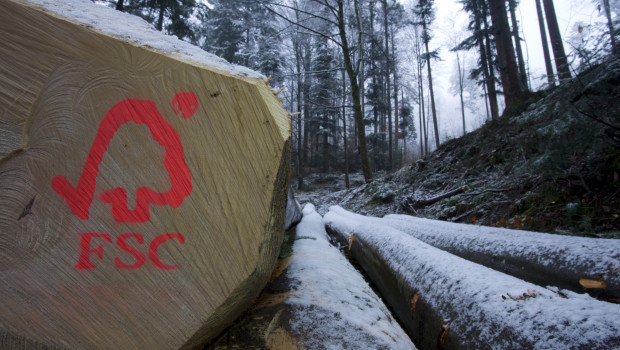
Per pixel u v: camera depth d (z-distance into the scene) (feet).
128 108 2.57
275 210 3.13
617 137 9.37
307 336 3.64
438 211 17.40
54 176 2.46
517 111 22.49
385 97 86.94
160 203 2.56
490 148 21.36
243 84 2.67
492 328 4.06
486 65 63.67
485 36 60.70
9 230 2.39
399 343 4.09
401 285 7.04
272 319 3.85
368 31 48.52
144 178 2.56
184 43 3.55
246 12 60.70
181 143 2.61
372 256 9.86
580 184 10.53
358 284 5.75
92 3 3.57
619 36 9.30
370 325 4.12
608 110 9.26
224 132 2.64
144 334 2.44
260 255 2.62
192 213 2.57
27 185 2.43
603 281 5.09
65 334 2.37
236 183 2.62
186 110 2.63
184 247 2.54
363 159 34.35
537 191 12.12
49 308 2.36
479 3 62.49
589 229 8.85
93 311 2.40
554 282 5.96
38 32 2.43
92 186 2.50
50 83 2.45
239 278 2.53
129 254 2.49
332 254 7.75
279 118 2.89
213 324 2.77
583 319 3.40
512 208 12.51
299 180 62.85
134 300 2.46
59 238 2.43
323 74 54.34
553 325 3.52
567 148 10.47
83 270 2.43
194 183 2.60
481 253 8.04
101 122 2.53
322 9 44.65
